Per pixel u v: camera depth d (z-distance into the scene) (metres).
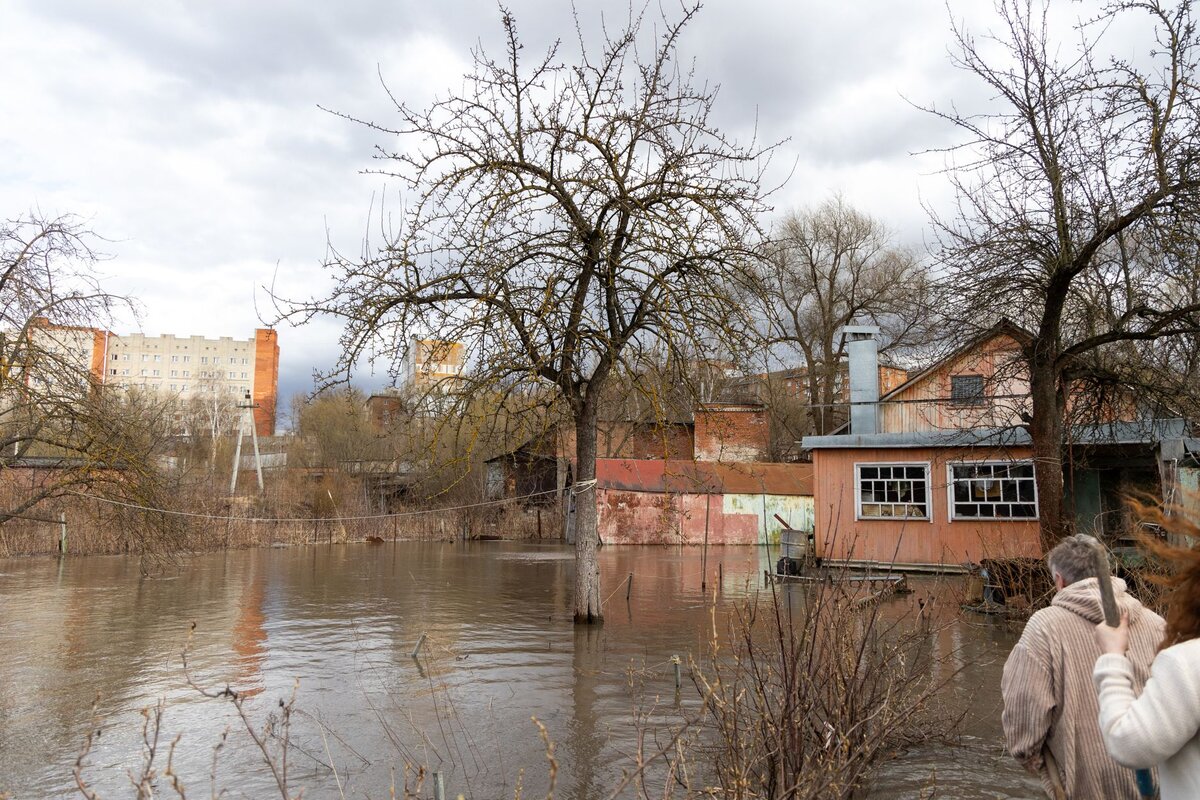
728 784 4.69
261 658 10.67
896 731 6.07
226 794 5.82
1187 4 11.48
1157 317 12.98
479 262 11.10
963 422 20.55
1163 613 6.87
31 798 5.80
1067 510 14.63
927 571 20.64
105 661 10.53
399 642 11.73
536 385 12.01
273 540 34.34
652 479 36.53
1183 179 11.29
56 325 12.62
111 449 13.03
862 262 42.69
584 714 7.76
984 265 13.37
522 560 27.50
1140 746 2.30
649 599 16.23
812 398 42.53
